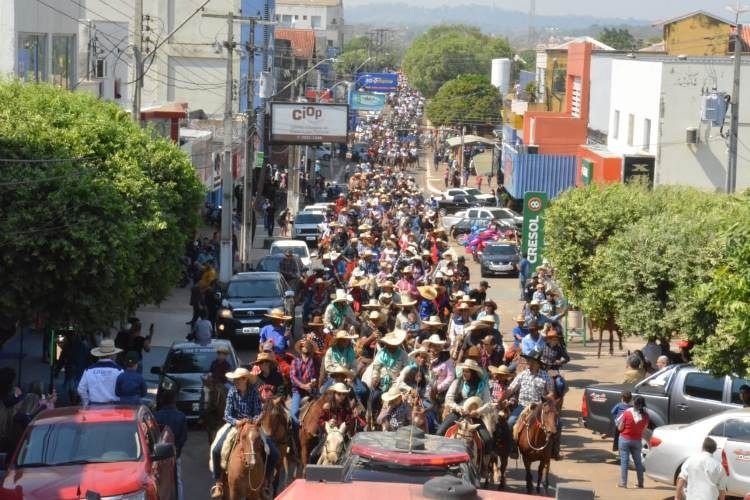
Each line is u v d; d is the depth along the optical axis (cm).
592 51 8275
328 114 8462
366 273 4103
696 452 2184
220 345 2909
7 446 2002
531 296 4144
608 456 2656
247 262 5691
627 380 2905
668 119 5847
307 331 3198
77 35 4912
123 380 2025
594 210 3684
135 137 3372
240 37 8731
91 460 1670
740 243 2089
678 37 9500
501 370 2247
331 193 10075
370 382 2208
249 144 5762
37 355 3384
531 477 2155
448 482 835
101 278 2505
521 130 9400
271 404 1983
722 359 2289
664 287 2881
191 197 3538
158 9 8381
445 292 3572
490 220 7812
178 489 1950
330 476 876
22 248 2414
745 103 5769
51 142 2812
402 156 13600
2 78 3278
